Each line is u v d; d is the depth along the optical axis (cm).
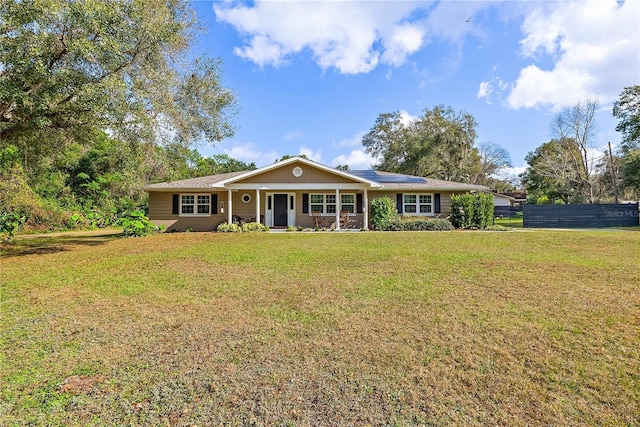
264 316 438
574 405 247
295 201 1889
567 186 3303
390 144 3994
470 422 229
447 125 3531
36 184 2352
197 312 455
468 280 611
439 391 266
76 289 582
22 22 822
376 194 1914
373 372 295
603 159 3161
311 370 300
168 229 1831
